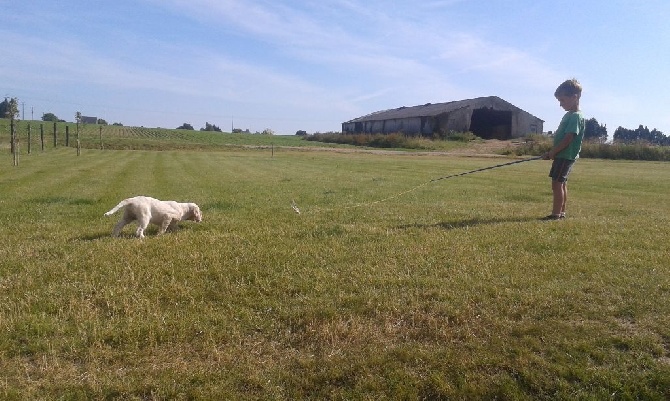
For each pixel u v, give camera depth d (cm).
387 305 480
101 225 895
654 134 8356
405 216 992
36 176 1880
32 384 357
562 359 396
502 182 1992
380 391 361
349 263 615
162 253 641
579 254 664
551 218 959
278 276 561
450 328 444
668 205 1289
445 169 2783
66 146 4700
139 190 1496
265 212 1051
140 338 422
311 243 710
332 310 470
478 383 369
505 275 577
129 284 531
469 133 6662
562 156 929
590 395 360
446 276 572
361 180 1964
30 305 479
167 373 372
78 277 550
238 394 354
